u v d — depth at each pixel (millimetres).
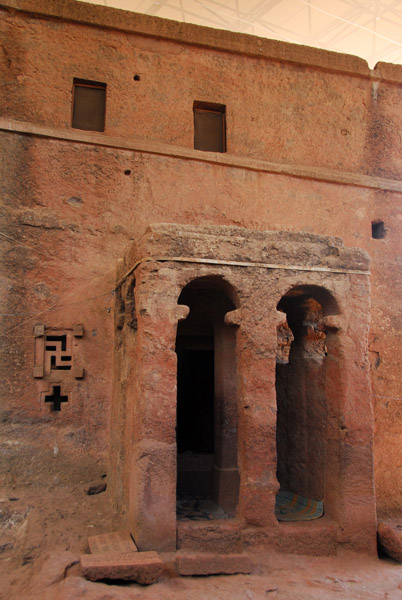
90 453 6094
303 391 6238
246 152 7457
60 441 6012
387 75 8289
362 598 4293
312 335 6316
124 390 5570
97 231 6566
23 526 4941
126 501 5098
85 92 6980
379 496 7027
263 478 4938
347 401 5324
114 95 6953
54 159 6535
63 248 6398
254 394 5035
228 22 11914
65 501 5578
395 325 7656
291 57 7828
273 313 5191
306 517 5363
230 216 7203
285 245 5367
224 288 5430
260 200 7402
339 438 5297
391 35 12047
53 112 6629
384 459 7168
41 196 6414
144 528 4539
